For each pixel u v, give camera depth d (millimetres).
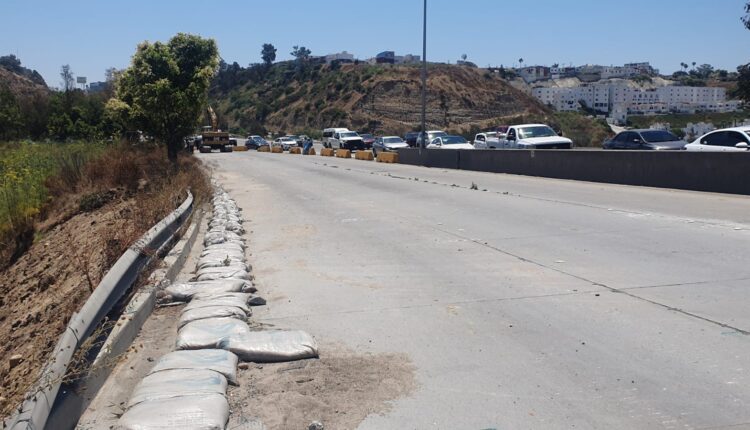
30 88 101250
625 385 5512
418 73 114750
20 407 4352
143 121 27766
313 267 10516
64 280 12695
